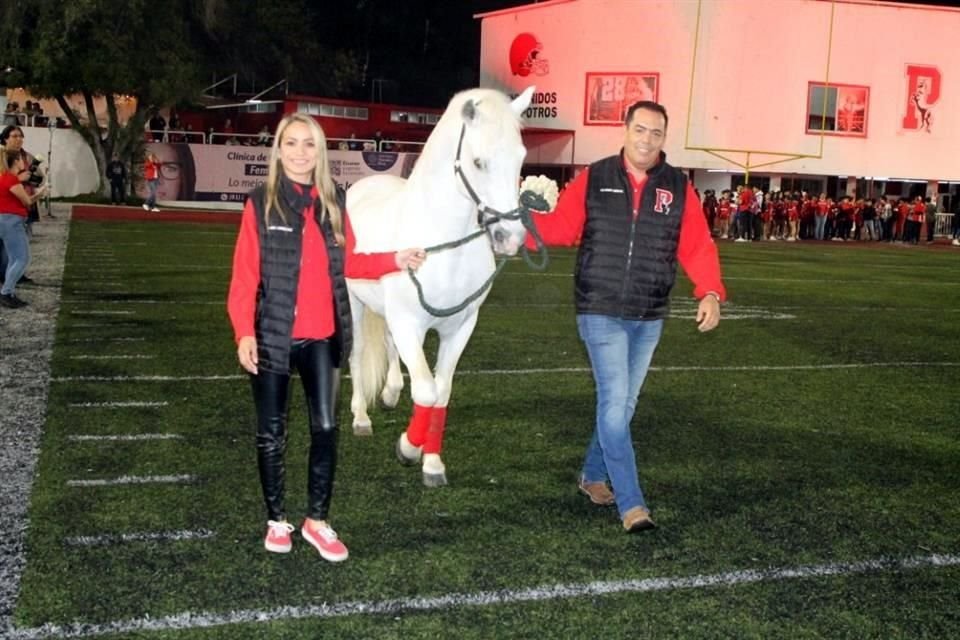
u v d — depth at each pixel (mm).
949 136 37688
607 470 5105
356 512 5234
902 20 36438
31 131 31859
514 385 8375
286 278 4316
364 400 6754
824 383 8953
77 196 32531
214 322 10773
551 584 4395
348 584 4320
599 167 4988
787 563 4738
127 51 30250
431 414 5648
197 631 3834
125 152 32219
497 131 4926
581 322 5016
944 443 7023
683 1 35156
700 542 4973
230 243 20203
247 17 36625
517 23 38000
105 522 4930
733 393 8406
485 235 5434
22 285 12883
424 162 5488
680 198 4938
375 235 5781
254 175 32469
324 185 4395
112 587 4199
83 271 14727
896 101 36938
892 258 25844
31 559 4453
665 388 8523
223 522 4988
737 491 5809
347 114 40688
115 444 6223
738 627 4039
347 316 4449
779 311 13812
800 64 35781
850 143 36750
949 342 11578
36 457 5891
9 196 10781
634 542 4938
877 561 4801
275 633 3840
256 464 5926
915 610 4262
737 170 36156
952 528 5301
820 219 34906
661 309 5016
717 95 35469
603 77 36438
